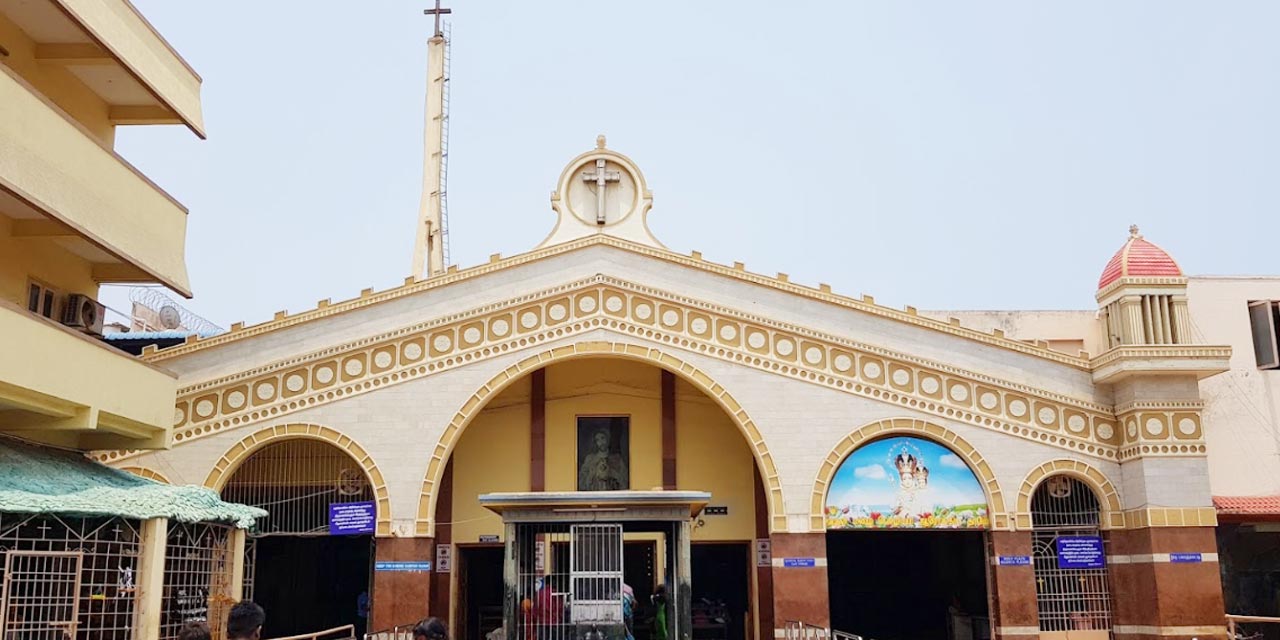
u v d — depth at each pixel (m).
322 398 24.42
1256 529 27.19
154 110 21.56
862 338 25.02
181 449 23.92
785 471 24.34
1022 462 24.48
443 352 24.83
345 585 30.25
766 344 25.03
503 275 25.25
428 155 41.00
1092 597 24.09
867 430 24.59
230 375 24.27
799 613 23.58
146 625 15.94
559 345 24.97
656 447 27.44
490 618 28.66
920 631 31.19
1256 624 26.95
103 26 18.23
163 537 16.42
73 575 17.92
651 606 27.39
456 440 24.58
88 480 17.47
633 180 26.72
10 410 16.56
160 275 20.08
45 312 19.41
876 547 31.83
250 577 23.89
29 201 15.92
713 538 27.14
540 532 19.67
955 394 24.83
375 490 23.98
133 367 18.31
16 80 15.61
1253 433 27.00
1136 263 24.62
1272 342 27.47
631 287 25.25
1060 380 24.86
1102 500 24.36
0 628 13.98
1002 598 23.69
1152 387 24.02
